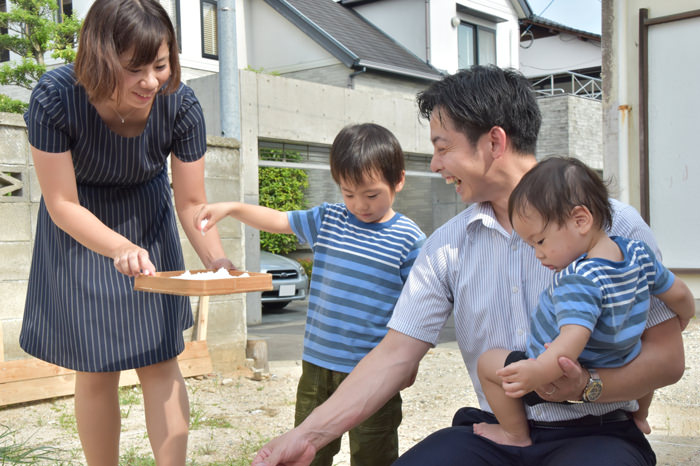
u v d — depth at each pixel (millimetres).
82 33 2174
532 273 2084
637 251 1925
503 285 2111
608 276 1830
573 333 1765
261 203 15938
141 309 2609
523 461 2021
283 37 17094
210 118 10594
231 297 6531
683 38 7801
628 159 8164
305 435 1936
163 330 2656
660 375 1947
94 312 2547
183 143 2711
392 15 19203
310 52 16641
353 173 2891
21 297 5371
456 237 2197
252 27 17625
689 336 7062
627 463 1836
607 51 8211
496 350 2082
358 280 2982
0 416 4910
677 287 1957
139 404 5168
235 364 6539
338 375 2992
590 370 1905
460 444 2055
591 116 17812
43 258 2674
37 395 5203
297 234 3205
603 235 1942
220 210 2824
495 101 2025
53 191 2381
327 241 3119
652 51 7980
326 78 16453
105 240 2295
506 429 2049
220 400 5449
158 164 2660
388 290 2990
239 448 4125
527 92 2086
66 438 4332
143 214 2682
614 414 2043
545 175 1898
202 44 16750
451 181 2186
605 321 1836
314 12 18031
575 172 1891
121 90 2199
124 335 2578
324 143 11977
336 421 2008
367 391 2078
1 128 5254
